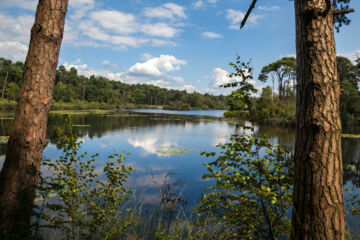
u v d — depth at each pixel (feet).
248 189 5.65
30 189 5.42
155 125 74.54
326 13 4.31
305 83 4.45
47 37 5.66
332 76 4.30
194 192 16.07
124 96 264.31
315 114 4.26
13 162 5.33
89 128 58.39
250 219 5.76
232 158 6.08
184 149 34.76
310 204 4.23
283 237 6.43
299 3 4.67
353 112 80.23
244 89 6.18
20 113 5.49
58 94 181.98
